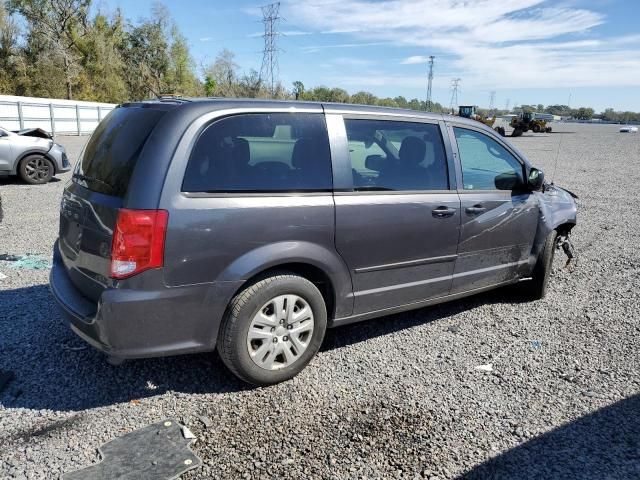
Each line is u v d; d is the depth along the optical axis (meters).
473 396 3.37
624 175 17.20
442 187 4.09
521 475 2.63
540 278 5.07
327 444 2.83
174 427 2.92
